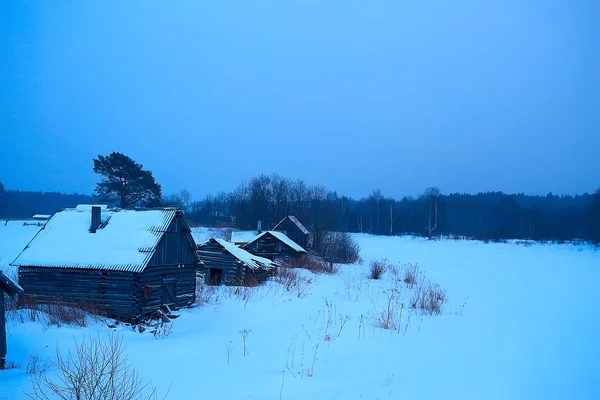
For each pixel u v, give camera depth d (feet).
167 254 69.97
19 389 32.63
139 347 48.57
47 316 56.39
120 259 63.67
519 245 262.47
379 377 40.01
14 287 37.45
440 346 52.49
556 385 39.58
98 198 197.98
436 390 37.04
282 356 46.19
